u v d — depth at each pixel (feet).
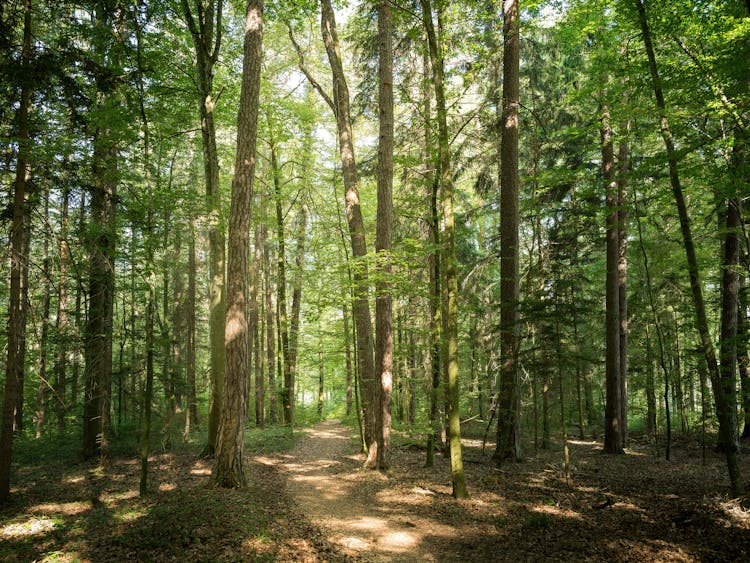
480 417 66.64
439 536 24.82
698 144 30.60
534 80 56.08
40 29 37.88
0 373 49.37
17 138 28.60
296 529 24.53
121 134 33.19
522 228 60.90
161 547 20.16
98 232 37.50
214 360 44.39
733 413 45.09
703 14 29.71
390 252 37.73
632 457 45.85
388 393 40.09
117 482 34.12
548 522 26.43
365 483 35.27
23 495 30.68
